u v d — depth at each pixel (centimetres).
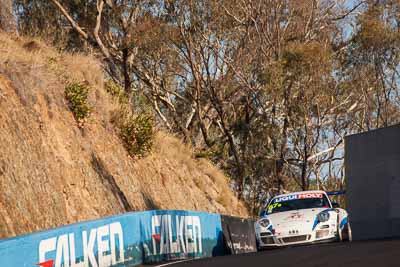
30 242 2384
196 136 9862
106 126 5219
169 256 3666
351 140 6894
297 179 10194
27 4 8306
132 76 9319
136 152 5512
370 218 6538
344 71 9681
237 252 4931
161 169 5991
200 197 6550
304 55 8550
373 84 9856
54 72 4803
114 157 5088
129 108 5834
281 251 3117
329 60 8744
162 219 3641
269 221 3778
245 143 9525
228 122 9950
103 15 8800
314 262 2436
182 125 9538
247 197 9612
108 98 5516
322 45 8931
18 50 4509
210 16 8756
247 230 5291
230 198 7319
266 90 8775
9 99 3966
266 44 9175
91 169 4600
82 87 4856
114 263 3008
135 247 3247
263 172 9594
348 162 6900
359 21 9400
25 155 3791
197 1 8656
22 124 3972
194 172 6831
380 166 6500
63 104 4697
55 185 3997
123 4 8525
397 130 6341
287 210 3981
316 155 9981
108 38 8944
